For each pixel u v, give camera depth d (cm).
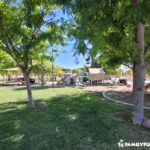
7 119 333
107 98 617
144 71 274
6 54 516
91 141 217
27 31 391
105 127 274
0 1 315
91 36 209
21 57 387
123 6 180
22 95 765
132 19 210
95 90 985
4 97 698
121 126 278
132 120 304
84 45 186
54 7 340
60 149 195
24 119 332
